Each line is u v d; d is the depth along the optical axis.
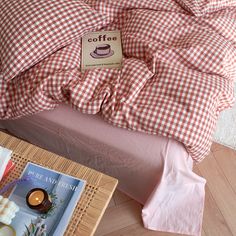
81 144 1.08
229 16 1.11
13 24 1.00
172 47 1.00
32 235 0.76
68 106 1.04
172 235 1.13
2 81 1.03
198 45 0.99
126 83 0.95
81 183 0.84
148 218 1.13
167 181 0.98
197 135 0.89
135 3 1.12
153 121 0.89
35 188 0.80
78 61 1.06
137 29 1.06
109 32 1.13
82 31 1.06
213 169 1.30
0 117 1.09
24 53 0.97
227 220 1.16
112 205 1.21
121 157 1.00
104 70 1.01
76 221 0.78
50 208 0.79
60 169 0.88
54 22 1.01
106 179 0.85
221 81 0.98
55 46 1.02
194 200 1.15
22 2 1.04
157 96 0.92
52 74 0.98
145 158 0.94
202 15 1.09
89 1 1.16
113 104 0.93
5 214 0.76
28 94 0.99
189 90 0.91
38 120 1.11
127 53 1.07
